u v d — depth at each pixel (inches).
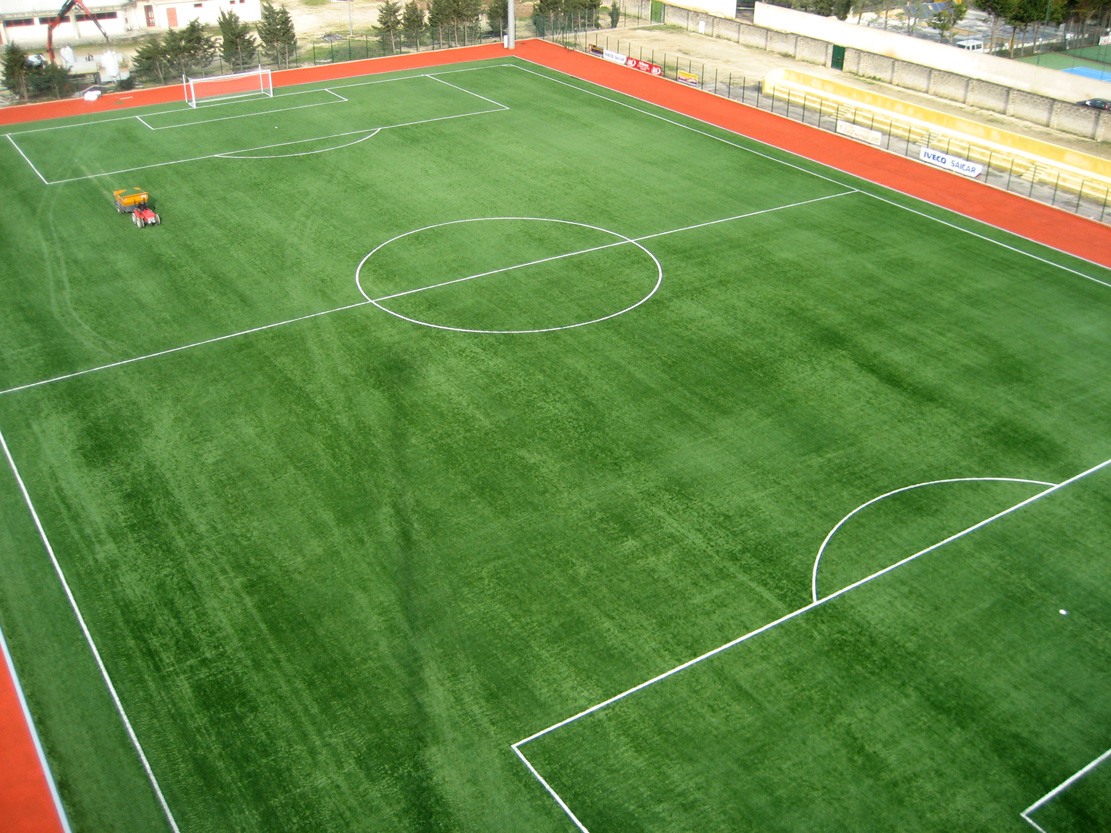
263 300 1366.9
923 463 1056.2
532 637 844.0
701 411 1136.2
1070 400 1166.3
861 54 2496.3
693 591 890.7
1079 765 735.1
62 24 2728.8
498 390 1171.9
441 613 867.4
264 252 1501.0
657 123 2091.5
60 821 697.0
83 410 1136.8
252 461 1053.2
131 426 1109.1
